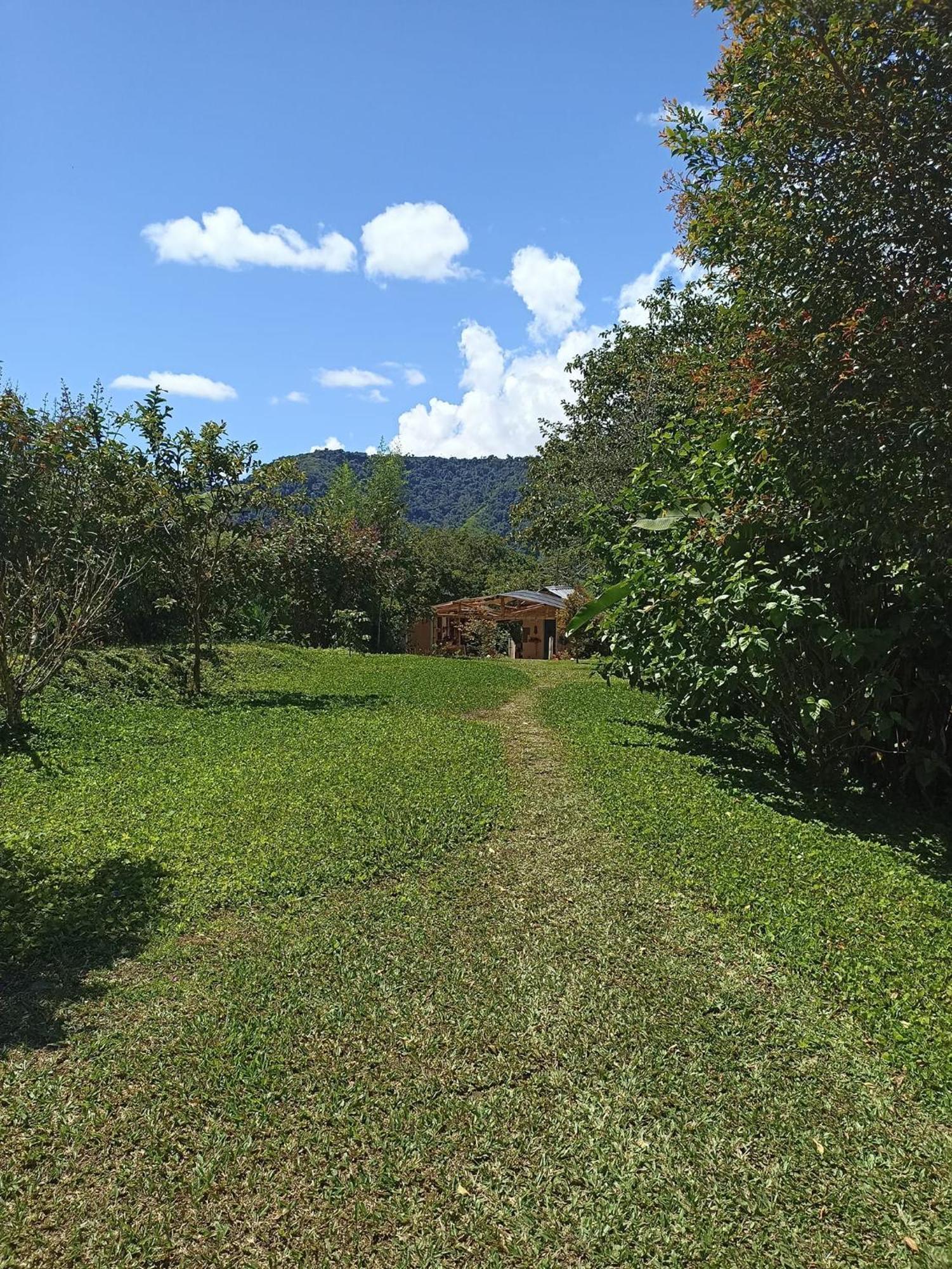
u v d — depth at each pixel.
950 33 3.95
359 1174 2.52
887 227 4.31
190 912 4.14
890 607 6.33
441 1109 2.79
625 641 8.48
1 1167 2.51
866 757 7.26
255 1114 2.75
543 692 12.78
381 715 9.59
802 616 5.98
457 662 17.56
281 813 5.55
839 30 4.10
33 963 3.65
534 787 6.52
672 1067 3.04
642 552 7.83
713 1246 2.30
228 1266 2.21
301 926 4.04
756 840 5.32
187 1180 2.48
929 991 3.54
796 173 4.54
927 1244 2.32
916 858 5.33
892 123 4.14
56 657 8.12
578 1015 3.35
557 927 4.10
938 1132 2.75
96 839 5.10
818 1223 2.39
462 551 45.75
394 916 4.17
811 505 5.48
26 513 8.12
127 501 9.88
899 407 4.31
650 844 5.19
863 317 4.26
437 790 6.14
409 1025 3.25
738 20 4.57
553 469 23.03
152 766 6.89
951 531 4.58
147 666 11.33
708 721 8.34
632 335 21.08
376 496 42.19
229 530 11.30
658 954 3.85
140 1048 3.07
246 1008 3.34
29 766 6.77
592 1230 2.34
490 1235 2.33
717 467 6.72
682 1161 2.60
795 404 4.67
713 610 6.50
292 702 10.43
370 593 23.78
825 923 4.16
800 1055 3.13
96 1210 2.37
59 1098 2.80
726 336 6.82
